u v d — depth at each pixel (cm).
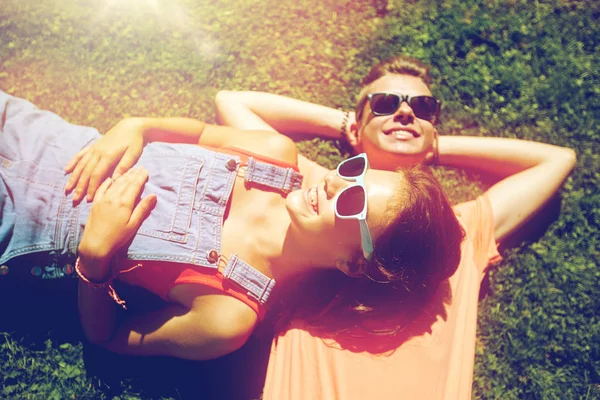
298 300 286
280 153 272
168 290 257
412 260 247
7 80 317
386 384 259
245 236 263
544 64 344
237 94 313
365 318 275
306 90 335
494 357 313
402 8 345
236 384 303
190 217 252
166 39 329
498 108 340
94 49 324
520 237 325
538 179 304
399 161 291
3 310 297
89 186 253
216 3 334
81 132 267
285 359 272
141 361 301
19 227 251
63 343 298
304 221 241
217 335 254
